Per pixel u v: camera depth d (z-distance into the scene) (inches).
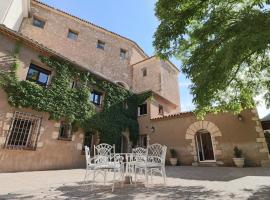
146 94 611.5
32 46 371.2
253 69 282.8
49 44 597.6
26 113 335.0
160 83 740.0
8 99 315.0
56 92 390.0
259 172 291.3
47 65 393.7
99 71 696.4
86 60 674.2
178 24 216.2
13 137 317.4
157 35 224.1
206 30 213.0
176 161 466.6
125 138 552.1
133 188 184.7
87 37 713.0
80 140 422.6
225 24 205.9
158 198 144.6
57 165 365.4
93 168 192.2
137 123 589.0
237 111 317.7
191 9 214.2
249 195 149.4
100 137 466.3
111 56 764.0
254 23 157.5
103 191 170.4
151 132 550.0
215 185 197.0
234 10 221.3
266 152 366.3
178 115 506.3
